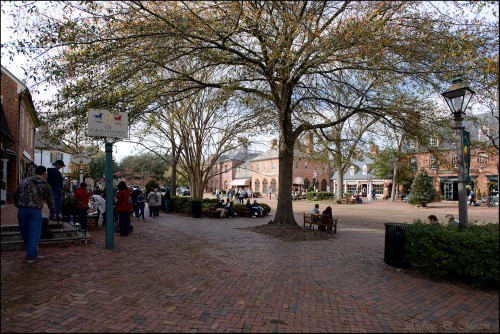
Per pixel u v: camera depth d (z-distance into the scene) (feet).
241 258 24.71
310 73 31.37
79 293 15.62
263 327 12.92
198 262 22.86
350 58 27.99
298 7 28.04
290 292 17.20
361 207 95.14
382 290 18.08
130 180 115.44
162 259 23.31
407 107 34.53
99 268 20.10
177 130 61.16
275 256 25.91
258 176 195.00
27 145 71.15
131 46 26.58
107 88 27.43
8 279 17.26
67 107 28.22
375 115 35.86
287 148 40.32
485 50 23.49
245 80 33.47
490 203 95.55
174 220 51.67
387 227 24.17
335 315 14.42
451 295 17.43
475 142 35.63
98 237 32.12
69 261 21.52
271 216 62.44
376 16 25.99
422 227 21.83
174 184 77.87
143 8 22.89
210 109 56.24
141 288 16.79
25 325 12.13
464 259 18.74
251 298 16.06
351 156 44.73
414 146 39.52
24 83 24.73
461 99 20.84
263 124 48.98
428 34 25.64
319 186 185.68
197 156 62.54
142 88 29.27
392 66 28.99
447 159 37.27
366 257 26.45
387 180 153.69
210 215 57.21
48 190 21.47
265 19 28.27
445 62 27.12
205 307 14.67
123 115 26.78
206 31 27.04
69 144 48.52
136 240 31.12
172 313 13.87
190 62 33.45
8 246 23.36
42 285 16.51
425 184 94.07
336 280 19.76
